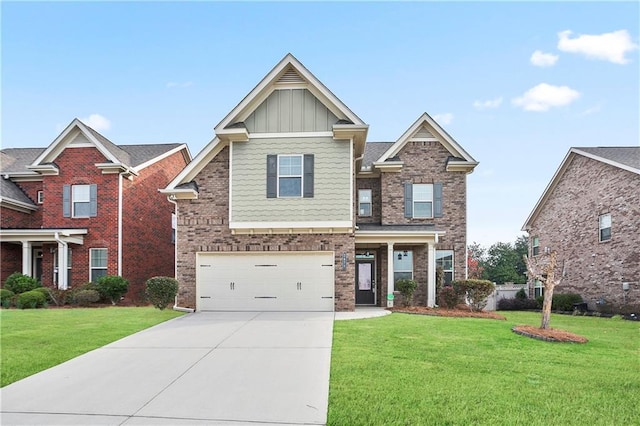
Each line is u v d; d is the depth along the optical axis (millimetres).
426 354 9070
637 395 6746
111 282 19156
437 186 19969
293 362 8672
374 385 7086
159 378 7789
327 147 16188
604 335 11930
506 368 8117
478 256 54281
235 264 16609
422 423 5664
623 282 19484
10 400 6770
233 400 6672
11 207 21734
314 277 16328
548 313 11797
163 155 24594
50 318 13867
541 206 27109
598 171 21438
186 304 16625
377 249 19953
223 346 10062
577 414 5984
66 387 7355
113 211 20641
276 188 16156
